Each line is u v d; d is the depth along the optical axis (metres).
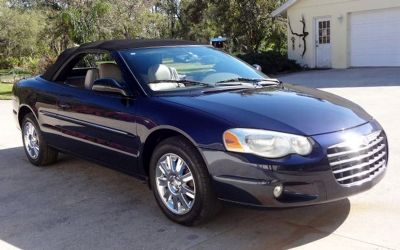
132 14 22.73
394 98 10.85
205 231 4.19
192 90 4.70
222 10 27.22
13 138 8.52
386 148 4.45
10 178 6.05
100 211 4.79
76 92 5.43
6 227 4.50
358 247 3.75
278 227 4.20
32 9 32.34
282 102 4.33
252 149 3.75
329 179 3.77
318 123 3.96
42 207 4.98
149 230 4.27
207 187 4.02
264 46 29.09
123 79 4.87
